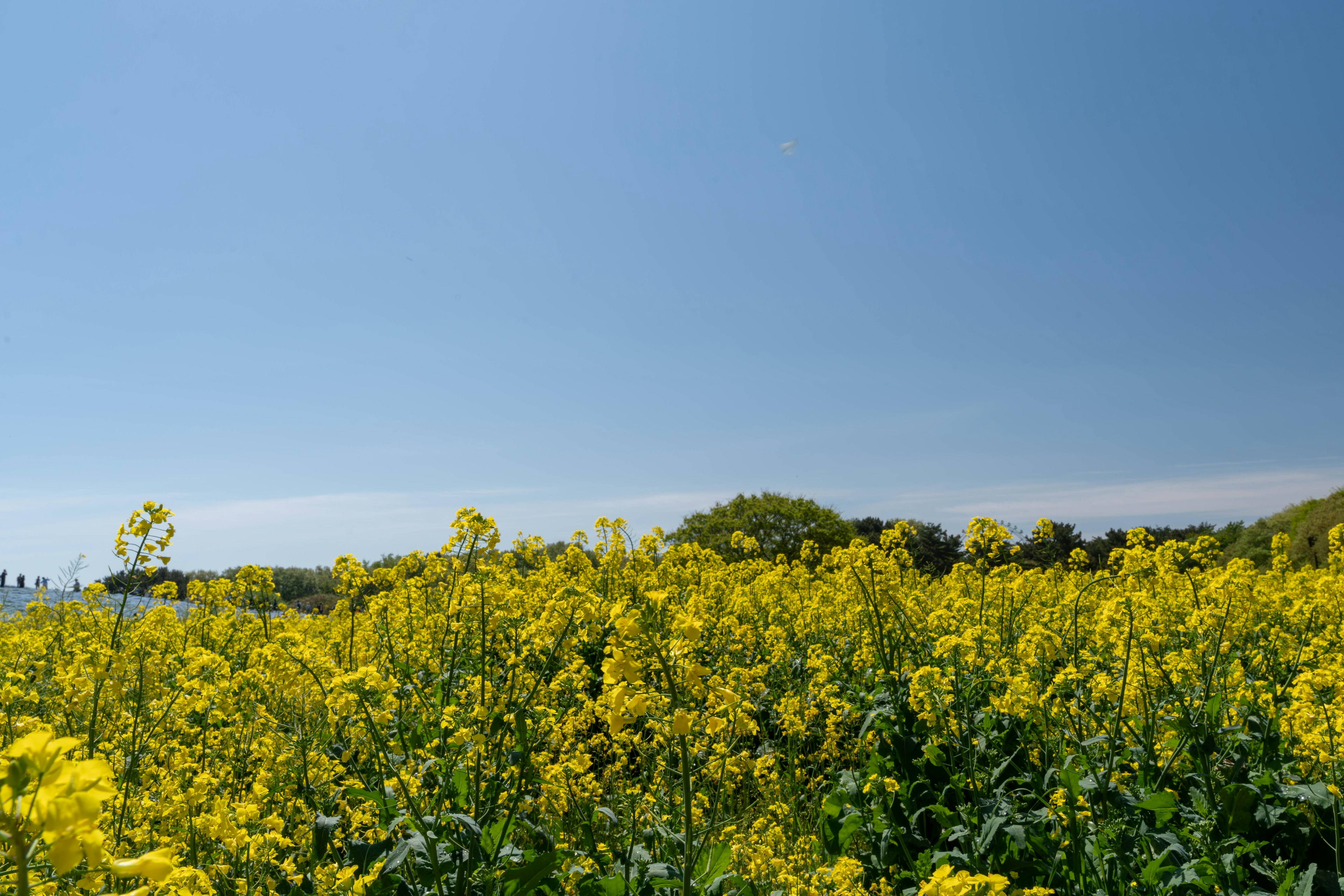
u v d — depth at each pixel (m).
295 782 3.90
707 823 4.12
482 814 3.64
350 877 3.09
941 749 4.74
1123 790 4.23
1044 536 7.21
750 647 7.61
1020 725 5.13
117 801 3.29
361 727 4.06
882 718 5.28
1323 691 4.23
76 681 4.02
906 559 7.49
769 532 34.19
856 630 7.48
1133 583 6.78
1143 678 4.48
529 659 4.88
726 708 4.07
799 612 8.76
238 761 4.22
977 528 6.96
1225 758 4.40
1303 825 3.88
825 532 33.59
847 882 3.31
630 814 4.19
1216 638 4.98
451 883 3.35
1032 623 7.07
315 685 4.00
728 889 3.69
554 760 4.79
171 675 5.28
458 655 4.79
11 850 1.10
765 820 4.43
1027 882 3.71
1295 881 3.59
